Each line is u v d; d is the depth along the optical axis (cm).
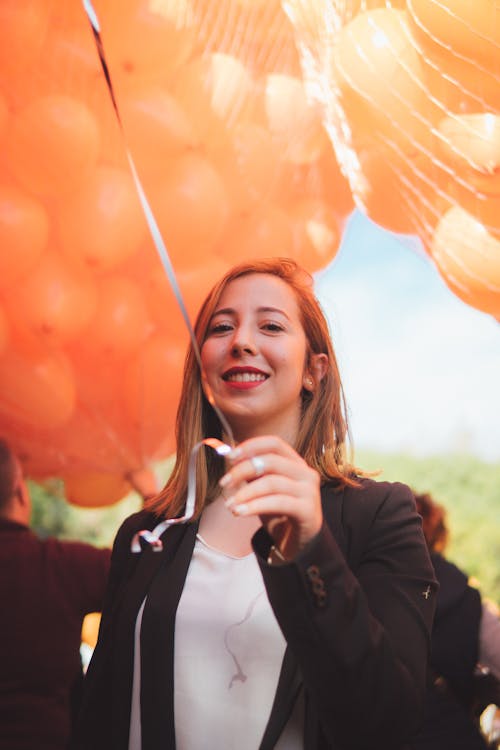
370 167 179
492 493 723
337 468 128
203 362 129
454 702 179
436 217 173
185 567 120
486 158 157
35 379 222
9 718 193
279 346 126
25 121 197
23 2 191
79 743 119
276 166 201
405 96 157
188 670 112
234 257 213
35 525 647
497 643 177
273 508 94
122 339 222
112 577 133
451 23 150
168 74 192
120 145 203
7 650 196
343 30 162
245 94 191
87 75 196
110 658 119
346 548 116
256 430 129
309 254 219
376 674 97
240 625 112
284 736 107
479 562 634
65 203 210
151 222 97
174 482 135
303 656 97
